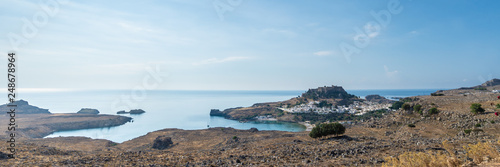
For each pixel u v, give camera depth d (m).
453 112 58.97
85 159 22.67
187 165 21.00
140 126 191.75
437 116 60.84
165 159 23.78
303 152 24.70
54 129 162.50
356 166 16.59
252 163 20.83
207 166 20.36
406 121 65.38
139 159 23.53
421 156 11.59
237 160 21.86
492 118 47.75
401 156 12.50
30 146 30.03
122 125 196.88
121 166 20.19
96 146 74.94
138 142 78.19
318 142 36.53
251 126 189.62
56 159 22.72
